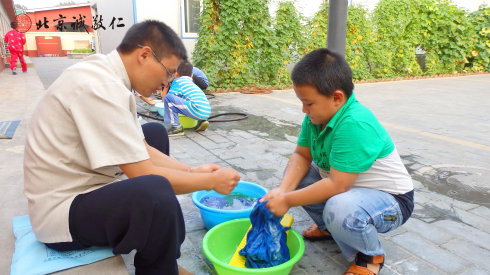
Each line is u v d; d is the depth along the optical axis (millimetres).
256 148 4043
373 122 1647
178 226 1434
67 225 1307
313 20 9188
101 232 1323
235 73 8305
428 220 2447
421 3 10688
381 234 2254
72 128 1287
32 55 26391
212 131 4789
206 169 1731
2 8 16719
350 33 9750
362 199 1644
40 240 1390
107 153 1254
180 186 1444
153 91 1496
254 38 8336
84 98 1241
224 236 1964
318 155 1836
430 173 3346
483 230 2326
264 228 1729
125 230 1306
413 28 10891
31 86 8117
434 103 7043
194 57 8180
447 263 1954
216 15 7930
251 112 6059
